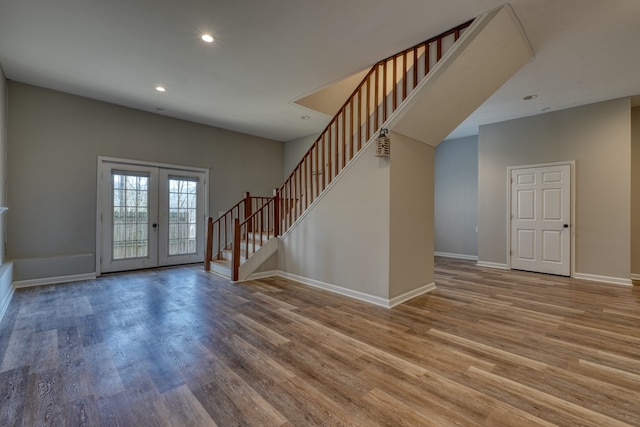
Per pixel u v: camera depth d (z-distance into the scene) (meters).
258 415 1.67
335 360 2.27
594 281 4.79
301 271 4.68
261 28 2.94
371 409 1.73
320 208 4.35
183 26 2.90
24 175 4.36
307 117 5.78
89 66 3.76
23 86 4.33
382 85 3.86
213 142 6.42
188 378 2.03
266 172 7.39
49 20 2.81
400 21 2.84
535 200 5.46
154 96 4.76
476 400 1.81
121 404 1.76
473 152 7.10
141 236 5.49
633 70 3.77
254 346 2.50
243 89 4.46
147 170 5.53
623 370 2.14
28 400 1.79
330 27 2.93
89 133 4.88
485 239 6.05
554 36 3.04
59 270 4.54
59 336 2.68
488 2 2.56
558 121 5.21
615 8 2.61
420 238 4.05
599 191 4.85
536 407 1.74
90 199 4.91
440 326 2.94
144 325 2.94
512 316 3.21
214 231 6.41
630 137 4.62
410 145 3.85
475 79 3.31
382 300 3.56
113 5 2.59
